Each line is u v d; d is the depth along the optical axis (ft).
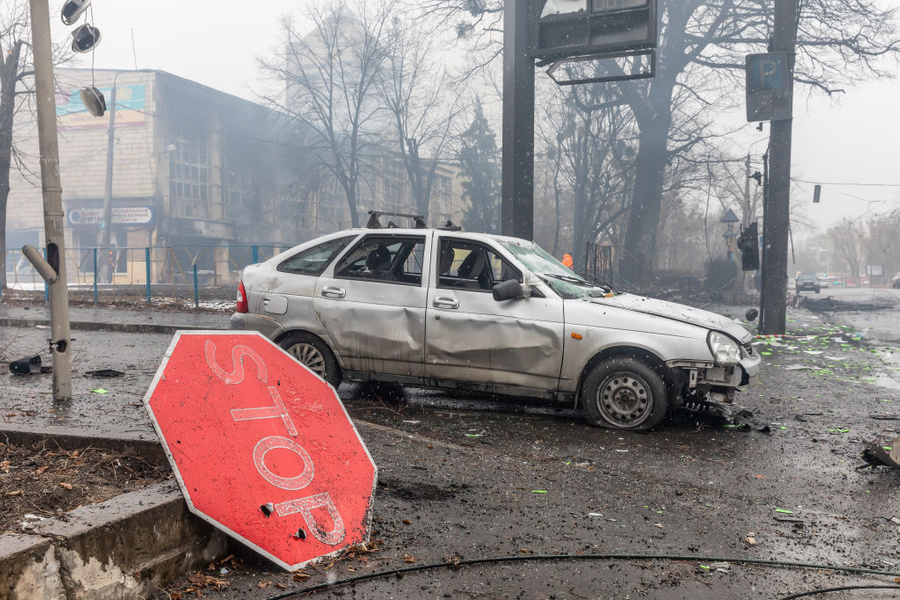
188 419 11.69
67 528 9.57
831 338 49.60
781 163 50.06
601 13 40.29
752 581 11.50
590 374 21.47
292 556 11.42
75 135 160.86
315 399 14.25
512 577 11.45
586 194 150.61
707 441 20.49
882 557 12.57
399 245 24.06
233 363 13.14
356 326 23.06
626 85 120.06
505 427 21.47
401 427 21.16
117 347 36.78
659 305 22.94
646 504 15.15
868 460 17.99
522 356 21.75
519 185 43.14
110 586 9.81
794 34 49.37
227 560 11.65
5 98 82.53
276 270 24.52
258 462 12.21
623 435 20.84
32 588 8.93
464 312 22.21
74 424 18.24
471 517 14.06
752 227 53.01
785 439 21.06
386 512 14.12
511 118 42.93
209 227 167.73
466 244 23.24
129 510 10.33
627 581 11.40
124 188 158.51
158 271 81.30
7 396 22.39
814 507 15.20
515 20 42.50
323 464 13.21
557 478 16.76
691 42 121.70
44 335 42.11
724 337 20.84
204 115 169.37
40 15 20.56
